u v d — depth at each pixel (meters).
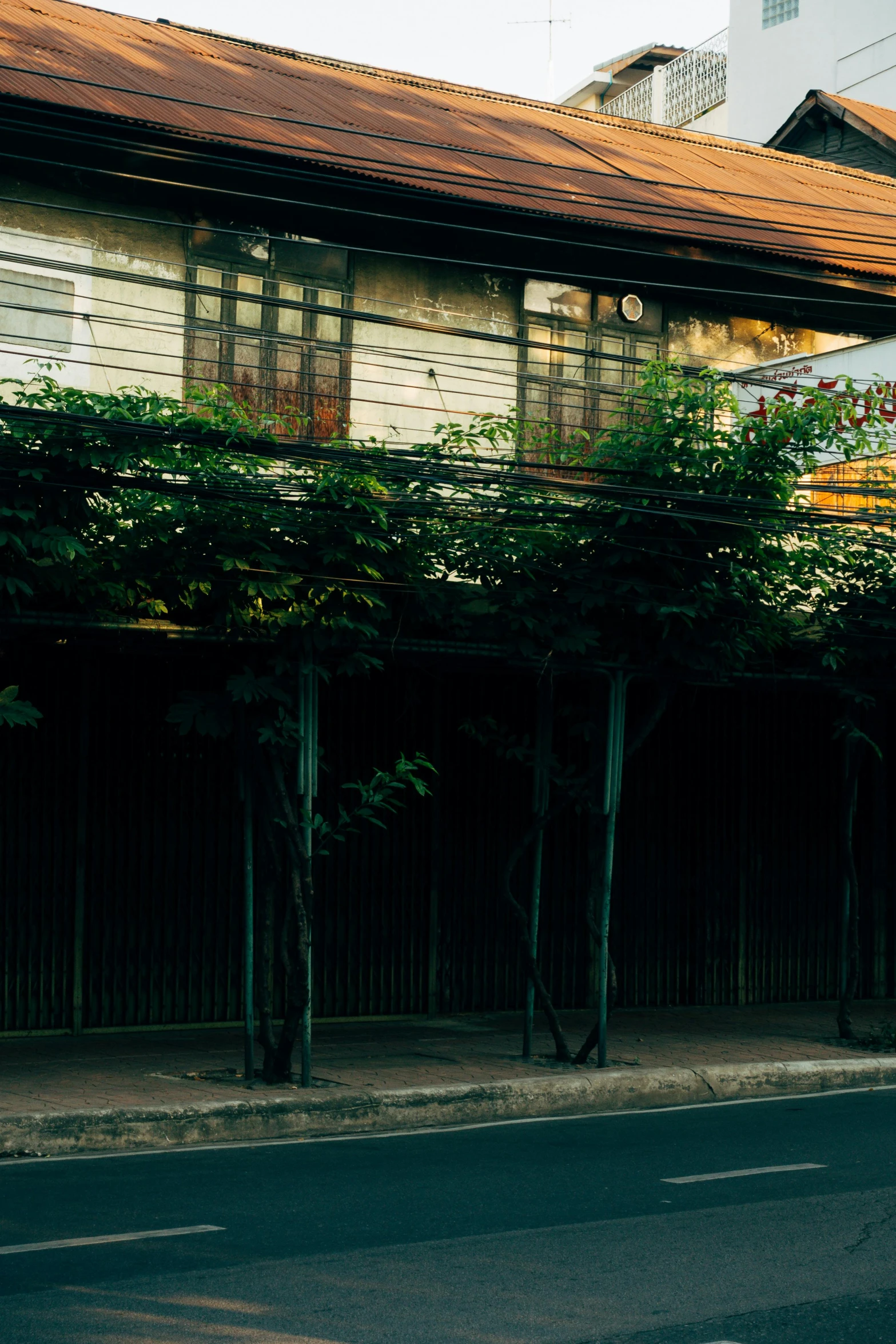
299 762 9.34
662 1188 7.09
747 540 10.13
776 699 14.36
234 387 13.45
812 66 29.48
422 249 14.41
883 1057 11.06
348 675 9.66
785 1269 5.72
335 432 13.84
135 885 11.47
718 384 10.47
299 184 13.48
